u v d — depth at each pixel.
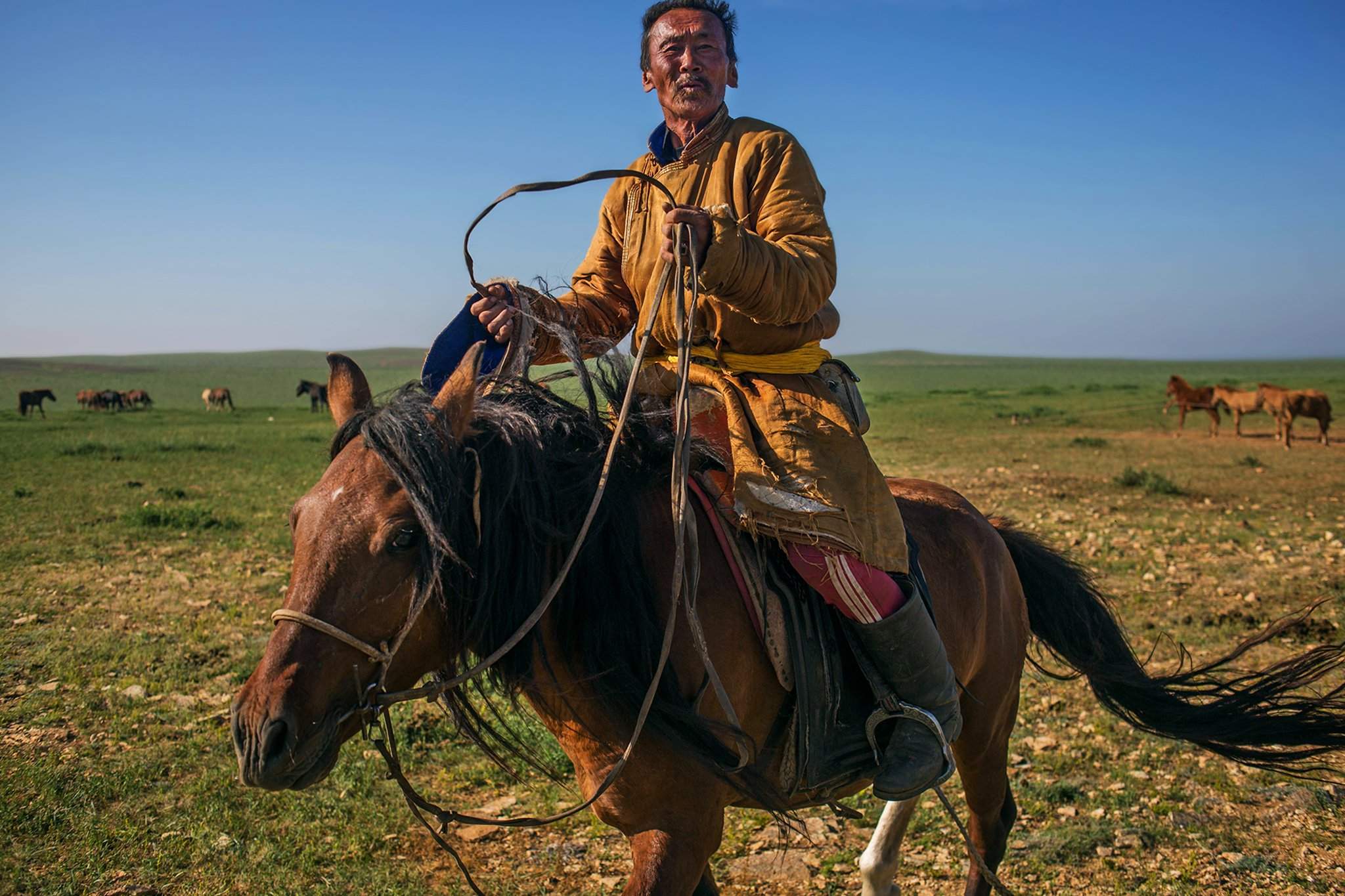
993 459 20.58
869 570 2.49
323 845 4.26
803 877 4.08
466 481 2.09
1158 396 54.25
